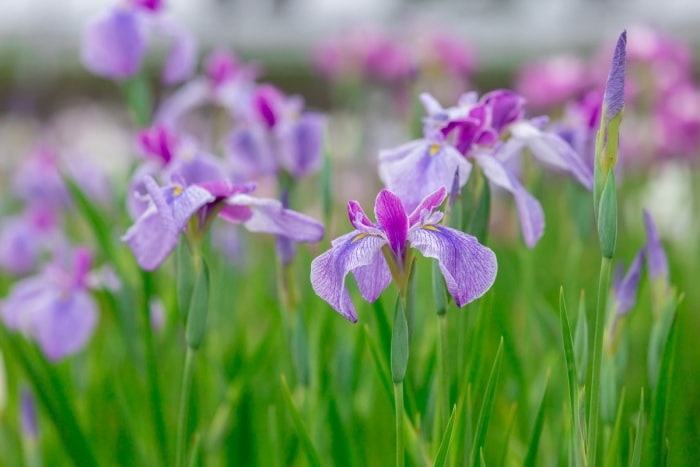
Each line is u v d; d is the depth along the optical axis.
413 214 1.32
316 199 3.08
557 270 2.38
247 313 2.14
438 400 1.38
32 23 3.99
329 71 3.94
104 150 4.36
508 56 6.60
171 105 2.24
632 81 2.98
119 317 1.68
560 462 1.48
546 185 3.28
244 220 1.45
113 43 1.97
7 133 4.72
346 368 1.62
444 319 1.36
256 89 1.82
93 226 1.68
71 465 1.71
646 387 1.48
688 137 3.00
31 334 1.73
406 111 3.51
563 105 3.18
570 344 1.33
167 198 1.40
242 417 1.62
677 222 2.66
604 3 6.85
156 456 1.63
